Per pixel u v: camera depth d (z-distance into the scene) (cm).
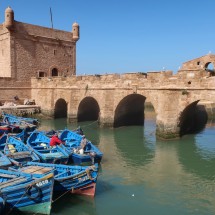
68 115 4284
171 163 2283
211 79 2620
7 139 2478
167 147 2777
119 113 3791
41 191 1349
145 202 1562
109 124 3700
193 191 1730
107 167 2156
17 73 5022
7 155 1944
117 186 1775
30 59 5181
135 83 3344
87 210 1458
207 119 4856
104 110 3700
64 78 4438
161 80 3039
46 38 5391
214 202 1586
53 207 1473
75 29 5825
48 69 5472
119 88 3544
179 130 3025
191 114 3622
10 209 1307
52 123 4288
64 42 5719
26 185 1314
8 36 4894
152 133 3488
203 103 5175
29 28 5128
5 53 5038
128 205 1522
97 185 1783
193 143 2934
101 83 3781
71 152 2092
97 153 2108
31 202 1342
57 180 1449
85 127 3881
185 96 2836
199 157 2459
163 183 1848
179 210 1482
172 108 2934
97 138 3181
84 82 4062
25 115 4728
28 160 1958
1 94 4844
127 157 2441
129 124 4050
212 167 2195
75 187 1520
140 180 1891
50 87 4731
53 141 2345
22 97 5112
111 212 1445
